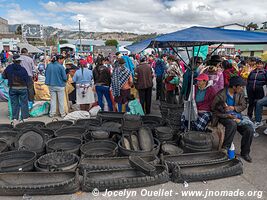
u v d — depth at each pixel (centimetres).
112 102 738
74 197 324
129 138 445
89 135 493
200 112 484
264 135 564
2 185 323
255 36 422
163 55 1009
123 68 672
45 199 318
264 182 367
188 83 594
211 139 439
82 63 749
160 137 470
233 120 434
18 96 680
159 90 1009
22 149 418
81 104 782
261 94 657
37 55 2891
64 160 382
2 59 2438
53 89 720
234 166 382
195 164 382
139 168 355
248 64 895
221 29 464
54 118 710
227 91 458
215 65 521
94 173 355
